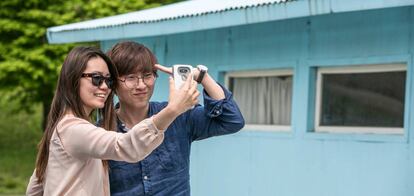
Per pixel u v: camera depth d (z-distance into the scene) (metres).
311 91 6.03
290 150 6.15
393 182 5.29
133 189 3.31
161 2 13.94
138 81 3.30
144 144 2.86
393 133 5.43
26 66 12.96
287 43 6.23
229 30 6.82
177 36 7.43
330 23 5.83
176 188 3.39
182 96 2.91
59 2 13.79
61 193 2.98
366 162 5.49
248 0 6.10
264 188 6.38
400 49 5.28
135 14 8.16
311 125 6.03
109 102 3.25
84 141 2.92
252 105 6.79
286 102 6.45
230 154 6.75
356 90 5.75
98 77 3.08
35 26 13.23
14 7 13.67
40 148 3.14
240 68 6.70
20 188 12.35
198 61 7.18
